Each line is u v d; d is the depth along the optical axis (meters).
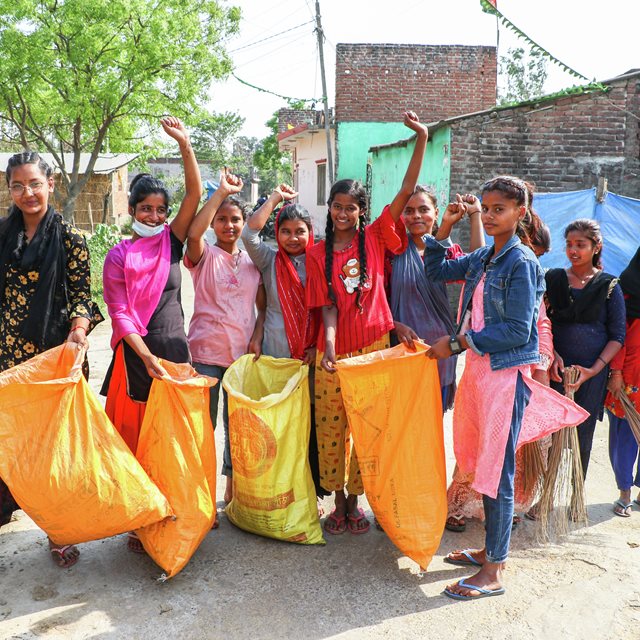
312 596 2.91
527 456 3.40
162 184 3.19
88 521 2.85
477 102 17.50
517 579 3.07
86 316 3.20
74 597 2.88
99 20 15.67
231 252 3.61
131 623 2.71
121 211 29.25
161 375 2.98
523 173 9.20
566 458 3.45
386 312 3.31
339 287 3.24
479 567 3.16
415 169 3.19
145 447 3.04
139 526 2.92
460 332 3.12
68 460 2.79
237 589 2.96
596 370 3.50
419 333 3.44
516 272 2.79
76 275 3.25
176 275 3.24
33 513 2.83
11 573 3.06
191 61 17.22
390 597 2.91
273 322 3.62
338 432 3.38
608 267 7.76
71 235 3.21
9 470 2.75
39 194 3.05
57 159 18.80
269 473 3.23
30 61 15.55
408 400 3.06
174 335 3.20
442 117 17.50
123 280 3.11
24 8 15.12
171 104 17.44
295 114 26.25
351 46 17.22
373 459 3.11
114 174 26.86
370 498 3.15
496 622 2.74
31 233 3.19
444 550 3.34
